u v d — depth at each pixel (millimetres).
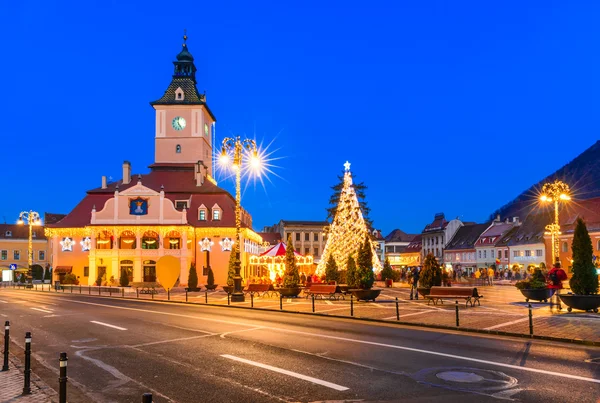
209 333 16547
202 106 72500
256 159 31938
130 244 58312
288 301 29391
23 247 93938
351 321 19531
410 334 15703
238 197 31141
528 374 10094
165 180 66875
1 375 10969
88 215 61250
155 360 12328
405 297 31062
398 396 8758
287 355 12414
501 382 9523
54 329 18641
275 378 10156
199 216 60875
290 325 18281
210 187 64812
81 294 44562
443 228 112250
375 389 9211
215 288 52156
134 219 57500
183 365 11664
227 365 11461
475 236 102500
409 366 10984
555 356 11852
